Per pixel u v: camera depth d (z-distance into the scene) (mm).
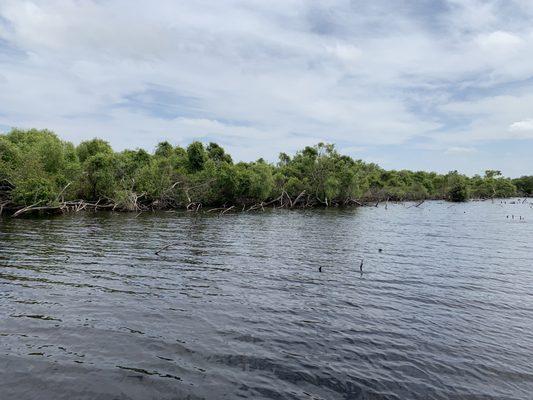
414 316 14109
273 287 17656
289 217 59750
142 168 66125
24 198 46656
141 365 9688
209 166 74125
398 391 8875
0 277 18000
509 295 17156
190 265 22047
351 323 13180
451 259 25844
